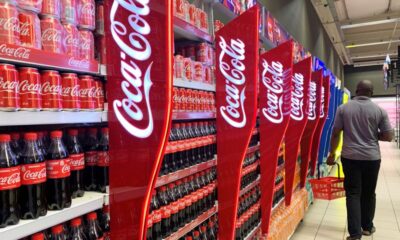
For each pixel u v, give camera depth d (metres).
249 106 2.13
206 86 2.27
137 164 1.23
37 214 1.11
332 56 15.76
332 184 4.45
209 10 2.54
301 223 4.56
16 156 1.09
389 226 4.41
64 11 1.23
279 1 6.40
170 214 1.90
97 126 1.59
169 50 1.18
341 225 4.45
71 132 1.36
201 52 2.35
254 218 3.11
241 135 2.17
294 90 3.58
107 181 1.45
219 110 2.26
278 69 2.79
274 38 4.01
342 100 8.98
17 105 1.01
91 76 1.32
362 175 3.82
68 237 1.30
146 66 1.22
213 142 2.37
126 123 1.26
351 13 12.41
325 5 10.08
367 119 3.68
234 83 2.19
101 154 1.45
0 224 1.01
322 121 5.15
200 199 2.20
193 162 2.14
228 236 2.25
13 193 1.04
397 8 11.89
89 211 1.30
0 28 0.98
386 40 16.27
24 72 1.05
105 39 1.32
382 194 6.25
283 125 2.73
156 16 1.20
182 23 1.95
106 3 1.31
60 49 1.18
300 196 4.35
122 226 1.27
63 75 1.20
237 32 2.18
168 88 1.17
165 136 1.17
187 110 2.04
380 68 21.88
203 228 2.33
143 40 1.22
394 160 11.07
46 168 1.19
